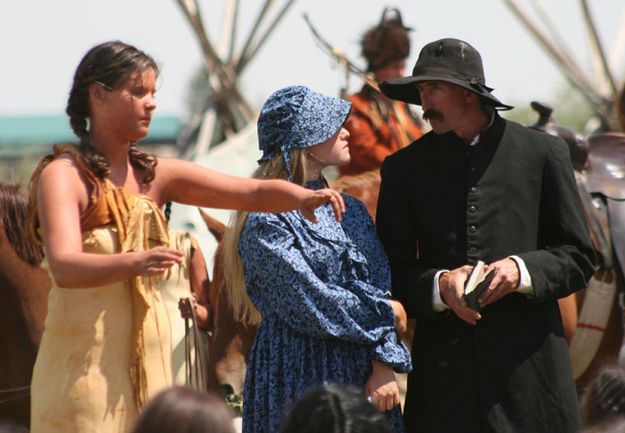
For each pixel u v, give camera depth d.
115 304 10.42
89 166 10.43
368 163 17.75
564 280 11.75
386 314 11.50
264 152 12.13
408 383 12.25
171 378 10.65
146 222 10.53
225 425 7.33
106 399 10.30
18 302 13.87
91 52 10.65
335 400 7.93
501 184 11.99
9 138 80.81
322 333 11.33
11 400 13.86
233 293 12.34
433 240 12.09
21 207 13.95
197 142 31.30
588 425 9.55
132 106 10.55
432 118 12.16
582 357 17.42
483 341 11.79
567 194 11.97
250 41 32.25
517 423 11.67
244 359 13.80
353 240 11.80
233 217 12.55
